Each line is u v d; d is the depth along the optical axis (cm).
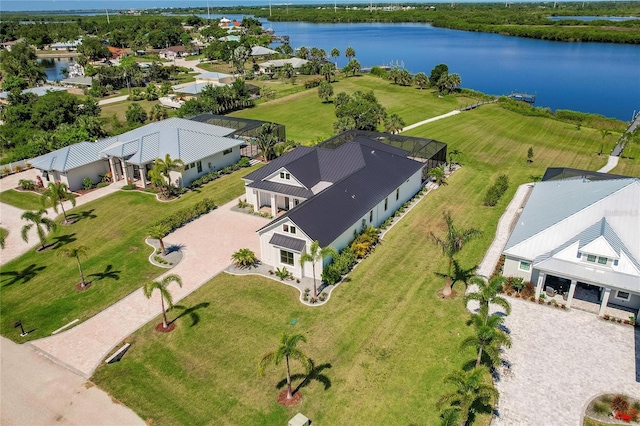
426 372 2762
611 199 3619
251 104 10412
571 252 3331
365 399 2578
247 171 6222
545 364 2808
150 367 2850
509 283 3603
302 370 2795
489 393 2205
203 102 9256
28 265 4066
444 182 5806
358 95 8819
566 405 2520
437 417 2458
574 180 4447
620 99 11319
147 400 2609
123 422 2472
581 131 8119
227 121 7538
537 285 3412
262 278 3750
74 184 5697
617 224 3472
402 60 18100
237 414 2500
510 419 2438
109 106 10781
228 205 5178
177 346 3014
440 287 3612
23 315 3378
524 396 2583
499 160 6638
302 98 11119
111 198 5447
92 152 5931
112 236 4522
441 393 2606
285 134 7931
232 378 2744
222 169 6216
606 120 8494
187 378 2755
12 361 2920
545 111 9206
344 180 4475
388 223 4688
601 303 3228
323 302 3434
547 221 3753
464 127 8344
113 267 3972
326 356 2900
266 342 3028
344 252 3919
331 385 2677
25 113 9088
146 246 4300
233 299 3481
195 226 4684
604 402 2531
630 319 3173
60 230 4694
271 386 2680
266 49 17025
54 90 11056
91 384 2730
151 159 5675
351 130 6694
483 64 16950
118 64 15612
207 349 2980
